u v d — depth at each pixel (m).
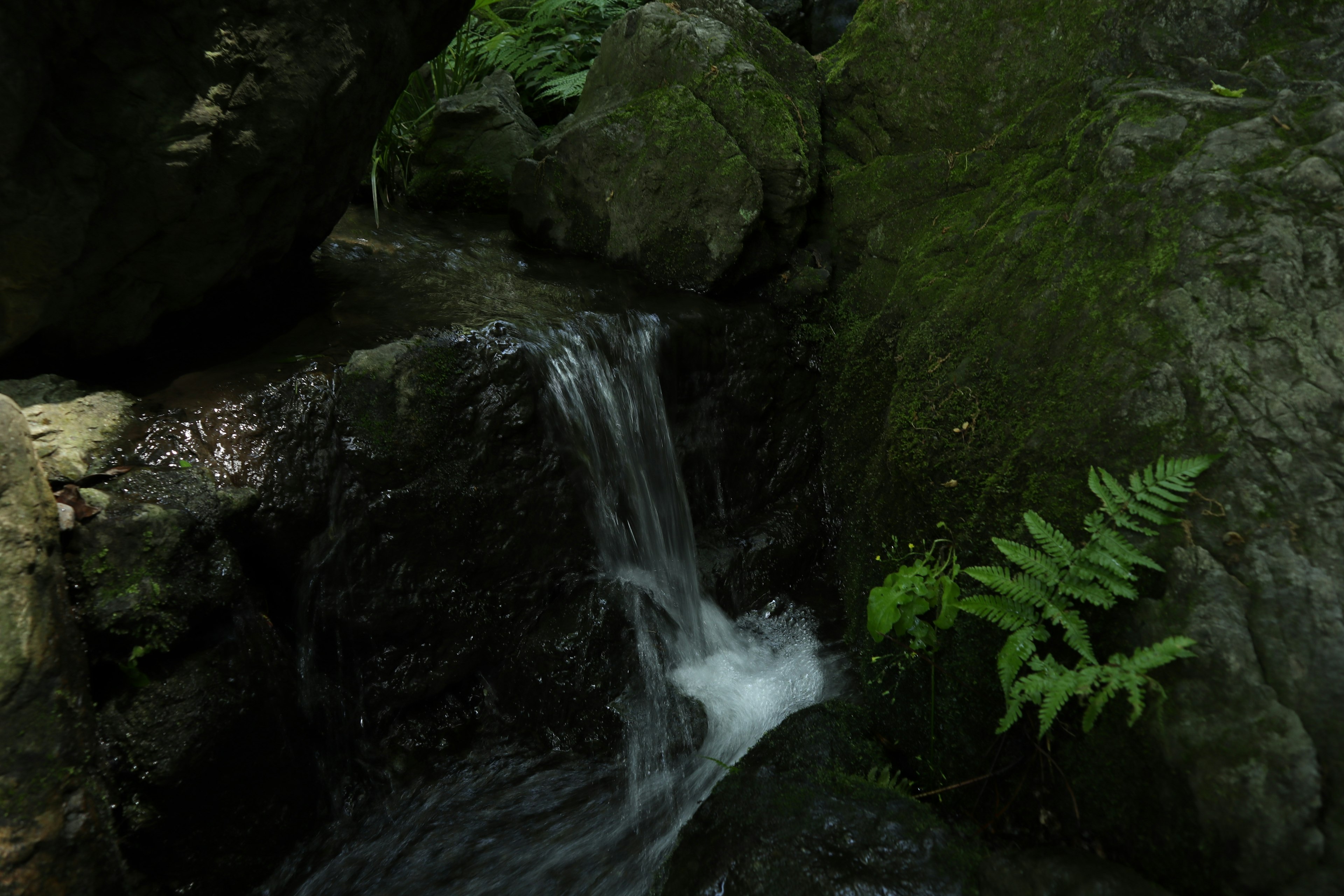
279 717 2.68
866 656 3.27
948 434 3.04
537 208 4.71
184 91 2.53
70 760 2.07
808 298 4.35
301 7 2.75
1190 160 2.71
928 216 3.92
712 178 4.11
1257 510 2.23
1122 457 2.48
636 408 3.70
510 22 6.76
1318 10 2.89
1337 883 1.86
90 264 2.64
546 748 3.27
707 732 3.31
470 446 3.17
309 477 2.87
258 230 3.17
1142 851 2.18
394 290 3.89
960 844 2.40
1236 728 2.05
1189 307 2.52
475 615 3.25
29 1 2.10
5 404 2.14
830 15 6.19
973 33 3.79
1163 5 3.16
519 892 2.74
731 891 2.37
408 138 5.58
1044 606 2.38
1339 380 2.27
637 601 3.51
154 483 2.54
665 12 4.52
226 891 2.56
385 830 2.93
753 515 4.15
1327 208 2.46
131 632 2.31
